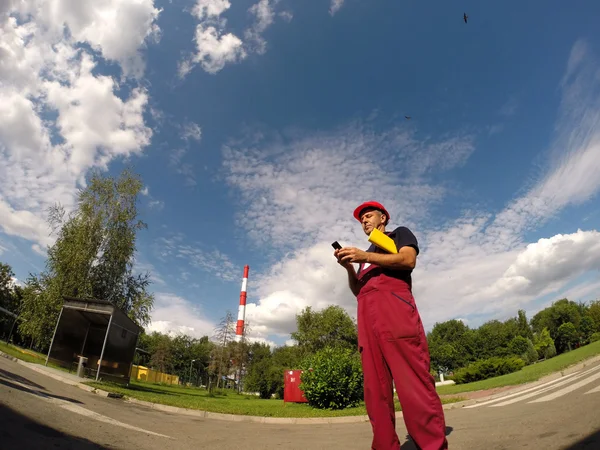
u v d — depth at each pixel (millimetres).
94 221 21125
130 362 14898
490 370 22141
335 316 41312
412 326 1938
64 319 14195
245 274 83438
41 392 5391
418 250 2127
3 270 45406
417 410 1825
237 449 3492
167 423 5555
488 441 3076
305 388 12875
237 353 35875
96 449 2617
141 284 21609
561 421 3518
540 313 75625
